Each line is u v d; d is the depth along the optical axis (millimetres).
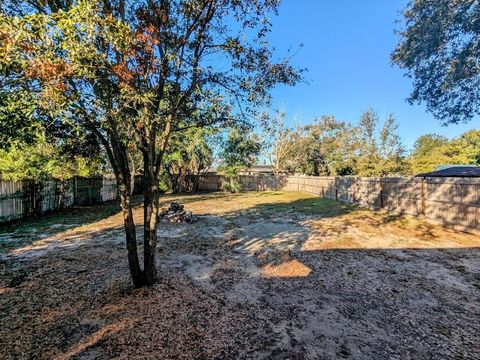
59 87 2318
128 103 2939
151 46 2996
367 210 11586
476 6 7488
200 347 2594
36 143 3479
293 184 24906
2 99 2371
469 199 7074
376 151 26766
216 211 11680
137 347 2582
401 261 5086
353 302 3504
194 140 18578
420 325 2967
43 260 5117
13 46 1977
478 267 4719
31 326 2930
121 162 3680
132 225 3822
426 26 8867
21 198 9531
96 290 3816
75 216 10367
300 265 4914
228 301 3535
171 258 5277
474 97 8781
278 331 2867
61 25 2035
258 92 4129
